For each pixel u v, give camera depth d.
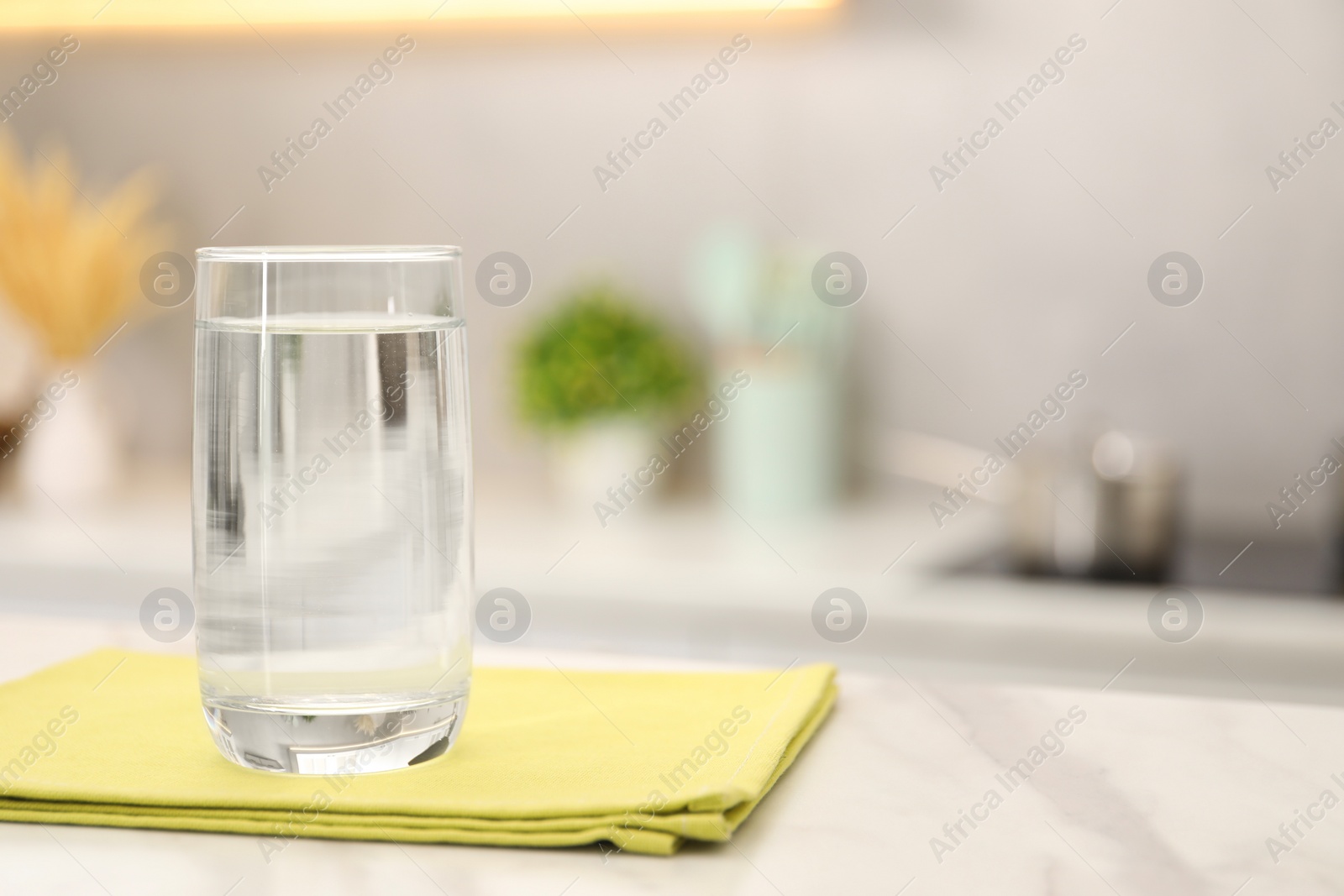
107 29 2.41
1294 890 0.50
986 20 2.27
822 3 2.14
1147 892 0.49
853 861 0.52
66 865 0.52
